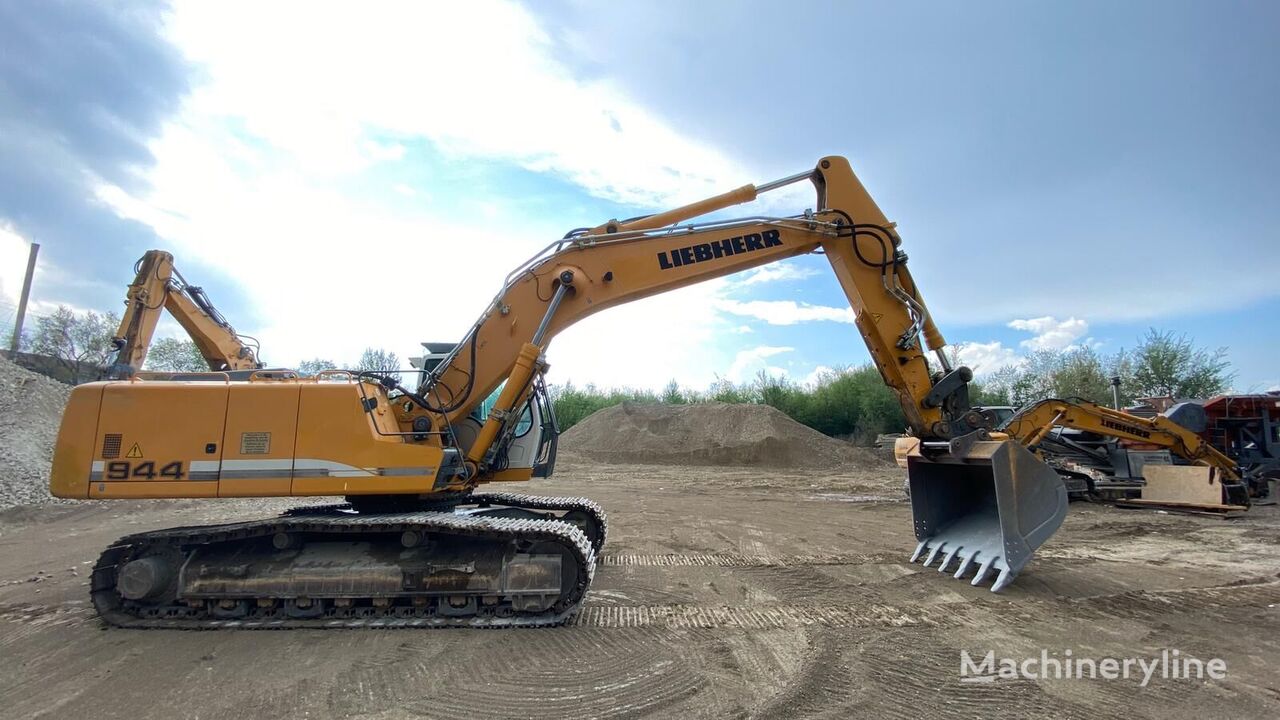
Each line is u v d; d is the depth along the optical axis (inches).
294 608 226.7
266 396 230.7
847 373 1398.9
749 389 1486.2
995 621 229.8
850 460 1039.0
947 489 327.6
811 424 1363.2
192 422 228.1
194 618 227.5
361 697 166.7
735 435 1058.1
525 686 172.9
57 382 766.5
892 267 291.9
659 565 321.1
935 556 323.9
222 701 165.0
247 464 226.7
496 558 226.8
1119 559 338.3
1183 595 264.8
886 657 193.9
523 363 264.1
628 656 194.2
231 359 332.2
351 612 227.9
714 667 185.6
